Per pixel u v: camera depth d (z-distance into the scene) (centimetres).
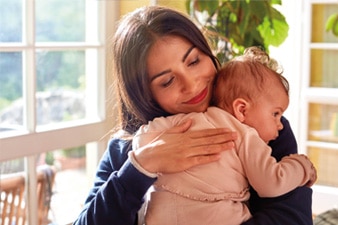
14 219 242
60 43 227
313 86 299
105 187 116
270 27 250
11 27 216
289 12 294
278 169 110
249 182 114
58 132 224
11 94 221
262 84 120
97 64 247
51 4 239
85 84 254
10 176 237
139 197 114
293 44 294
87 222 117
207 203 111
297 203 112
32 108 215
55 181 269
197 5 246
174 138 114
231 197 112
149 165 112
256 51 134
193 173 113
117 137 134
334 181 293
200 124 117
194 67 117
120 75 122
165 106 120
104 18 243
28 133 212
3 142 202
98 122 243
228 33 248
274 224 109
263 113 120
